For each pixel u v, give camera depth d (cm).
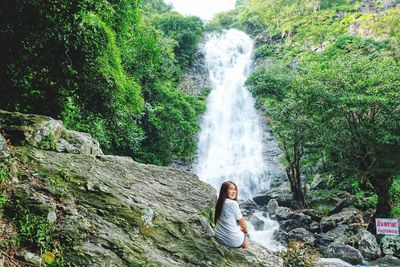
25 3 740
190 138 2647
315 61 3309
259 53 4384
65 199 505
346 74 1611
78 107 1213
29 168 548
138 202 597
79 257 420
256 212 2070
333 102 1541
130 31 1895
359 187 2139
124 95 1434
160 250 516
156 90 2603
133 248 475
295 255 605
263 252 662
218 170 3059
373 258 1388
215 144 3359
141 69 2055
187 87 3922
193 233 577
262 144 3269
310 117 1723
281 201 2173
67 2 776
